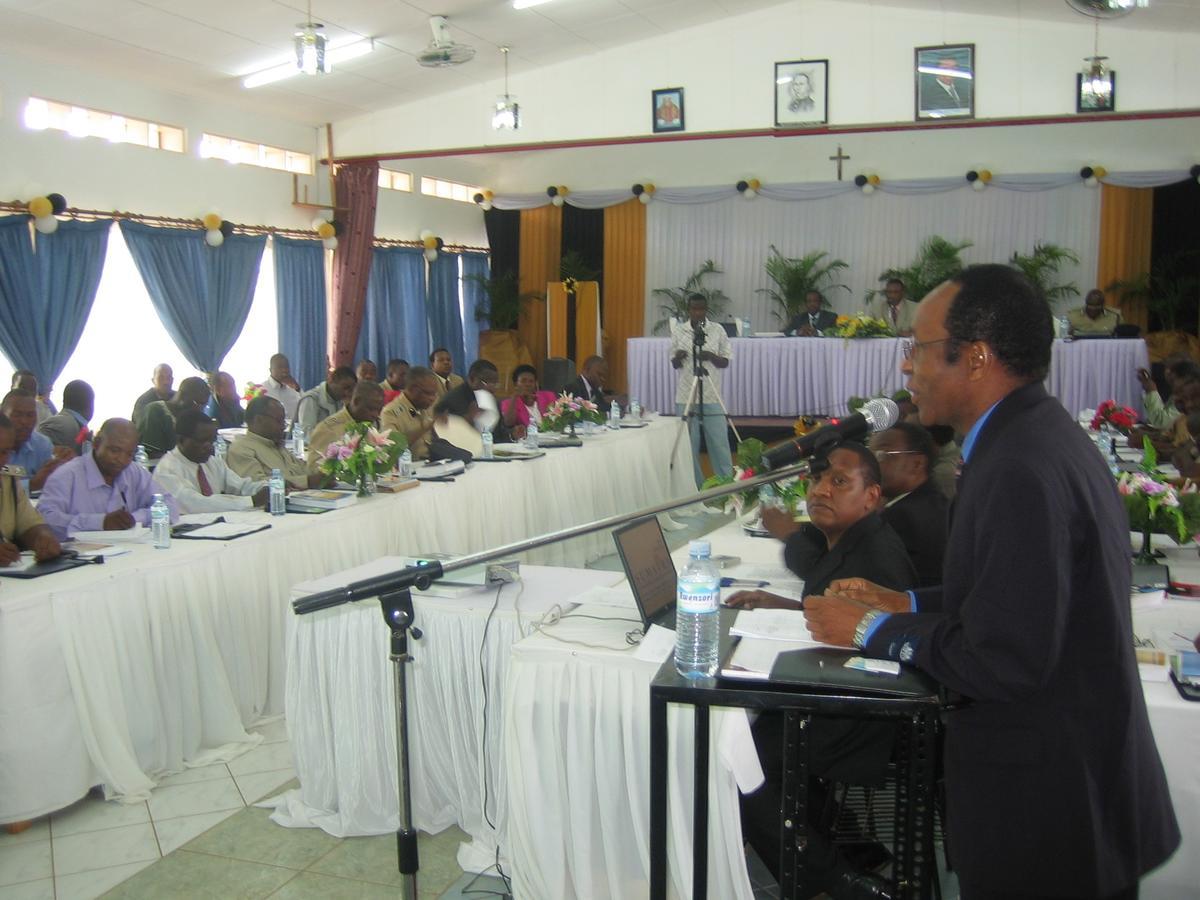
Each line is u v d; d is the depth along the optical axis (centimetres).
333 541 428
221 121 973
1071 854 142
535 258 1413
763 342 1041
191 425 451
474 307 1404
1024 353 148
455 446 611
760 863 268
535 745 242
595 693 234
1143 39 991
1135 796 144
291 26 811
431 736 294
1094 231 1213
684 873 227
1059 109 1008
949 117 1025
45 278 793
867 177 1260
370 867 281
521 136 1113
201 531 389
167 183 909
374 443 464
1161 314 1191
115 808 322
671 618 252
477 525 542
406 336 1269
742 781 218
